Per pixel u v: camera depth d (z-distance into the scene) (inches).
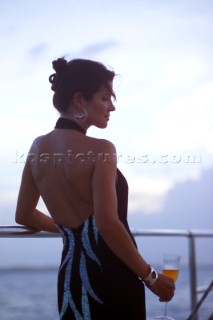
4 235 82.7
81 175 66.8
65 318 67.4
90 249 66.2
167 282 67.4
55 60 72.9
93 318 65.5
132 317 66.5
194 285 142.3
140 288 67.9
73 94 71.0
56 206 69.7
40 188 73.4
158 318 83.2
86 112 70.8
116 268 66.1
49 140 72.5
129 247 63.6
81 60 72.2
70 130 70.4
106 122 72.6
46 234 86.9
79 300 66.2
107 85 71.7
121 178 68.7
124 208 68.4
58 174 69.5
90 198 66.8
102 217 63.4
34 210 81.7
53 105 73.7
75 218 67.7
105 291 65.5
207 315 78.8
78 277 66.5
